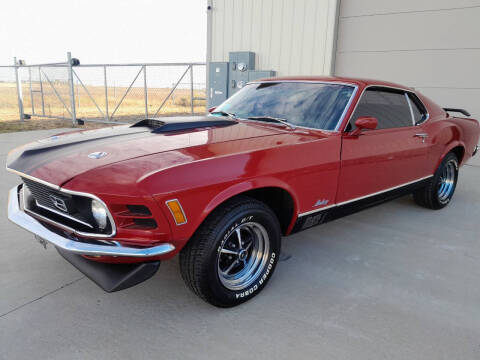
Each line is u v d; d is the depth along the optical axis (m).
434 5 6.90
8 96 16.66
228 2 9.04
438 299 2.64
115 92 11.98
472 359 2.06
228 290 2.38
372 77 7.80
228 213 2.24
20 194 2.71
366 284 2.81
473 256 3.35
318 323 2.33
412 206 4.75
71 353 2.02
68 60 12.52
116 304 2.47
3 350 2.03
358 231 3.86
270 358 2.02
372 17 7.55
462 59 6.84
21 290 2.60
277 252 2.63
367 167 3.16
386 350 2.11
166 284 2.73
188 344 2.11
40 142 2.77
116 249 1.99
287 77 3.62
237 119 3.28
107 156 2.26
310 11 7.98
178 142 2.47
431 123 4.02
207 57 9.69
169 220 2.02
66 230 2.16
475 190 5.58
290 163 2.54
